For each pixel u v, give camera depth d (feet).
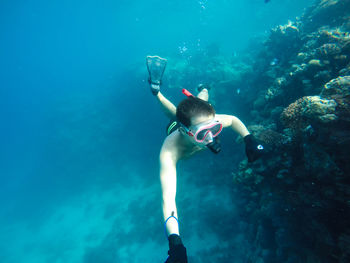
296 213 15.25
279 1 100.89
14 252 53.57
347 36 23.03
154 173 55.98
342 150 9.70
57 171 71.41
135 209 48.93
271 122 22.30
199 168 45.93
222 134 42.01
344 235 11.03
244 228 30.81
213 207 37.14
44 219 59.72
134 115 71.05
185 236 35.86
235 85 42.63
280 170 14.79
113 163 65.26
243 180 18.97
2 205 71.05
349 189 10.07
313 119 10.77
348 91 10.46
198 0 162.30
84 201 59.31
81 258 44.98
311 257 14.39
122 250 41.81
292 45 33.65
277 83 24.09
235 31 106.22
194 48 95.55
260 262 21.53
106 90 104.88
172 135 5.56
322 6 33.96
